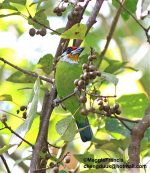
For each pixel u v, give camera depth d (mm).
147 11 9742
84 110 7848
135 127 8461
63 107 9781
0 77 14406
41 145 7965
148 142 10008
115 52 15422
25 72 8891
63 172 8625
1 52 15234
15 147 7906
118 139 9734
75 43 10031
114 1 11203
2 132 9867
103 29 15383
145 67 15078
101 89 12727
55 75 9656
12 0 8867
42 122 8375
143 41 15938
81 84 7578
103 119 10062
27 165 12375
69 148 13242
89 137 9562
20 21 15656
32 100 7965
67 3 9016
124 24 15719
